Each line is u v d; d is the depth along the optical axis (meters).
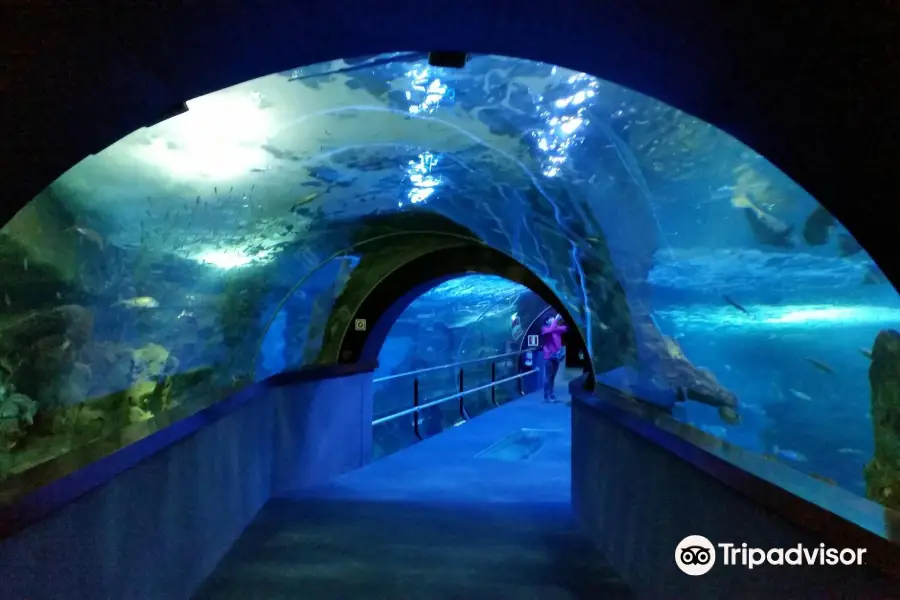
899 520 1.99
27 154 2.37
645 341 5.20
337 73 3.24
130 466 3.37
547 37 2.37
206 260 5.16
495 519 6.30
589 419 5.88
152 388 5.09
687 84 2.38
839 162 2.23
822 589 2.10
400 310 9.67
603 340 6.27
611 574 4.85
